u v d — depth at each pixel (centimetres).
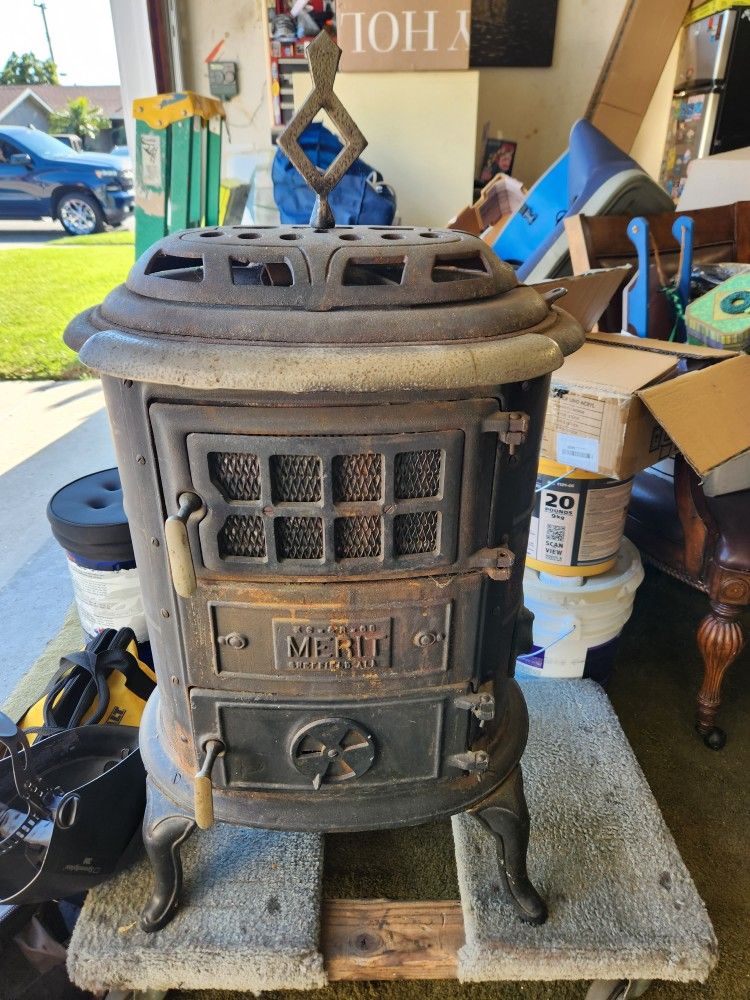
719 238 179
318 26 242
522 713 95
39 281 406
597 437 116
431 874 112
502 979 89
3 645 165
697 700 141
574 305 127
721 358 120
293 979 88
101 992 92
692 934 91
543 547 136
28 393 313
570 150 188
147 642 146
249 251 66
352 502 69
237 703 77
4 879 90
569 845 104
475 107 226
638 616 184
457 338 64
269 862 100
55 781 104
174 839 85
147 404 65
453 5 214
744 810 127
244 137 263
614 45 235
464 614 76
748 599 128
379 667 76
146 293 69
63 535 136
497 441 69
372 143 231
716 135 228
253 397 63
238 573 71
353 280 74
